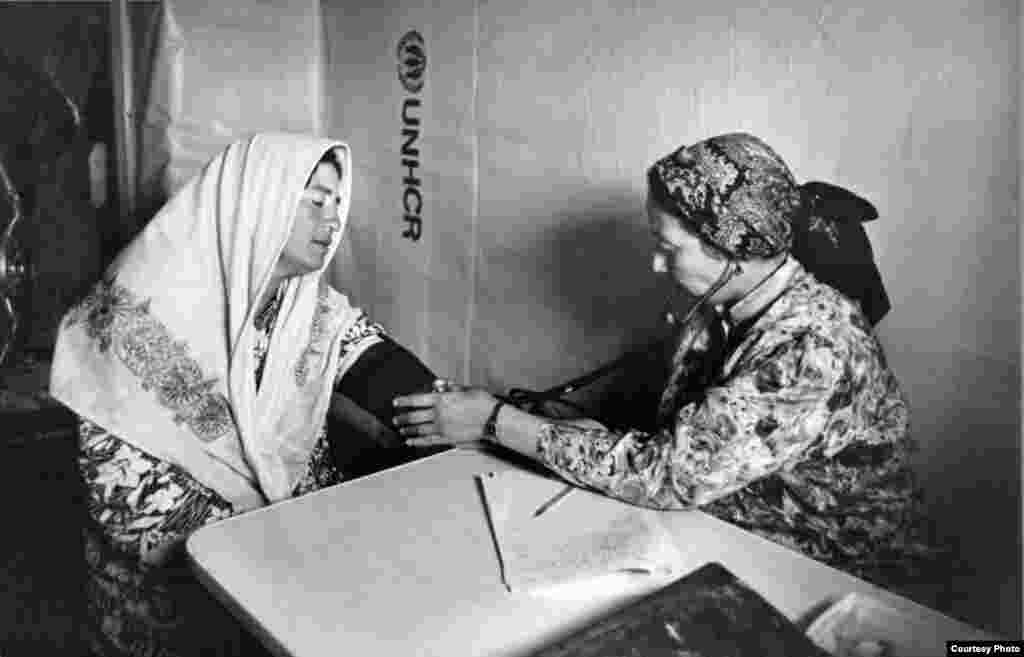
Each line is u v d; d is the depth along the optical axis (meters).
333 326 1.56
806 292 1.08
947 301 1.18
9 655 1.69
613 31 1.61
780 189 1.04
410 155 2.24
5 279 3.10
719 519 1.10
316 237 1.40
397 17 2.20
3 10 2.92
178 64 2.38
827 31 1.26
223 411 1.39
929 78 1.15
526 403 1.70
